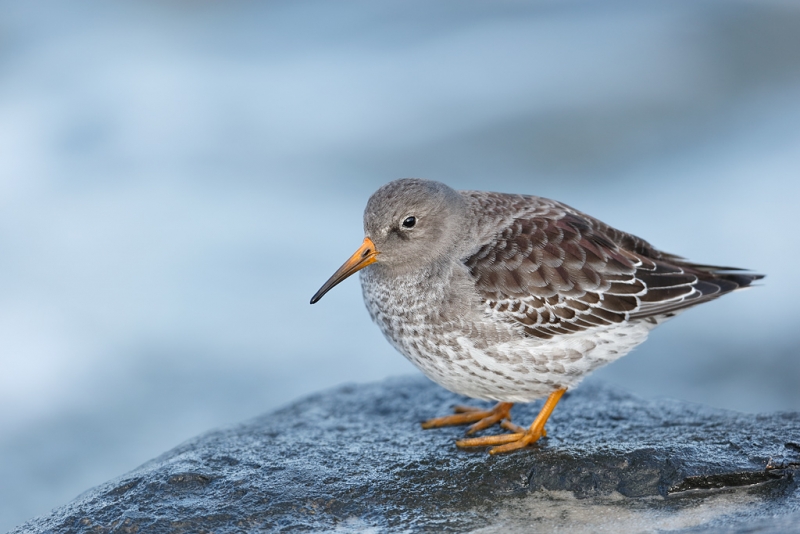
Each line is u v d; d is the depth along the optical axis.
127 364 15.99
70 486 13.81
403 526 7.05
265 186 20.92
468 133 22.80
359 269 8.91
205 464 8.05
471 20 27.69
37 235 19.28
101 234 19.23
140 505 7.36
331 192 20.89
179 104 24.23
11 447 14.48
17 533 7.27
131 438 14.63
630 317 8.66
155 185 20.98
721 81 24.16
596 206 19.84
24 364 16.08
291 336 16.38
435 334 8.66
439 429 9.17
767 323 16.16
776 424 8.55
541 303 8.45
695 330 16.27
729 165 20.67
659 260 9.23
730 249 17.50
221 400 15.15
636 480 7.54
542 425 8.61
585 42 25.86
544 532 6.86
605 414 9.25
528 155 22.19
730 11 26.75
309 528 7.04
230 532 7.00
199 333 16.59
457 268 8.59
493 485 7.65
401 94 24.58
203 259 18.44
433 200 8.79
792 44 25.36
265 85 25.19
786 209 18.48
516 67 25.30
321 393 10.56
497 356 8.52
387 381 10.83
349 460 8.21
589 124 22.83
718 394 14.93
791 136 21.45
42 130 22.89
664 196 19.84
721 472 7.44
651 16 27.34
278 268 18.09
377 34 27.53
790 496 7.11
